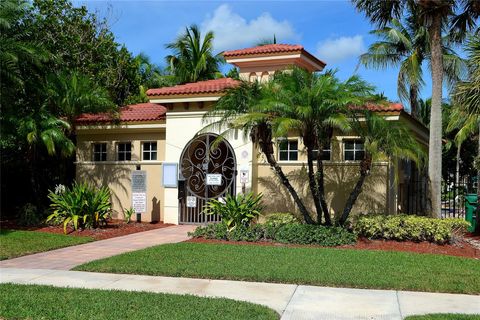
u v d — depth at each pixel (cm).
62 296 760
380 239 1305
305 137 1301
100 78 2444
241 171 1622
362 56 2311
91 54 2462
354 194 1344
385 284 844
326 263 1002
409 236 1290
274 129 1204
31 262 1063
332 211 1552
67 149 1738
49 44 2119
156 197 1831
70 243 1304
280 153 1653
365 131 1284
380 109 1402
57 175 2077
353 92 1262
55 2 2388
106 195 1642
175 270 940
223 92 1468
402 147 1290
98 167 1930
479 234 1581
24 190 2092
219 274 909
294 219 1466
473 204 1747
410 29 2241
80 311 679
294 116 1243
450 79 2220
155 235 1466
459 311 709
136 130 1864
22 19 1898
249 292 809
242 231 1329
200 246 1212
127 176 1878
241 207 1397
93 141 1953
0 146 1897
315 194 1355
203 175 1748
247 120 1230
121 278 906
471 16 1582
